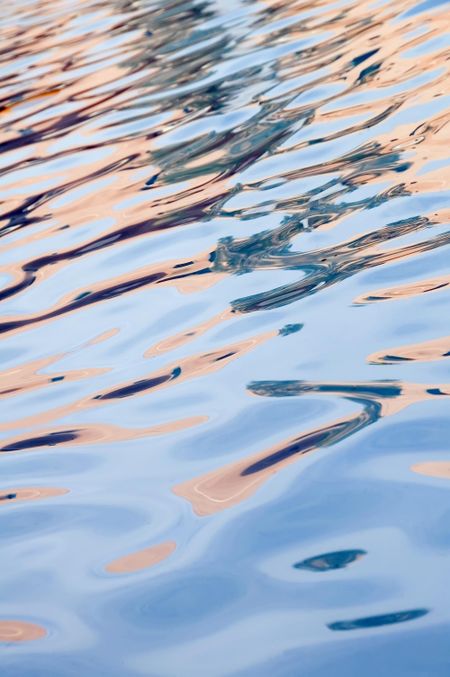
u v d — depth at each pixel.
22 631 1.50
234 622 1.39
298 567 1.46
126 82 5.46
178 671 1.32
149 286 2.72
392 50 4.27
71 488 1.87
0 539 1.77
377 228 2.58
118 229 3.26
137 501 1.77
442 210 2.55
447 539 1.43
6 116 5.58
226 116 4.15
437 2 4.84
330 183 3.01
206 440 1.89
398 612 1.31
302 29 5.29
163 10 7.53
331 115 3.67
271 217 2.90
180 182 3.54
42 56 7.13
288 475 1.70
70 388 2.29
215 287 2.57
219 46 5.54
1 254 3.40
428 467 1.61
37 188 4.07
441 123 3.18
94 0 9.44
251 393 2.00
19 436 2.13
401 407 1.78
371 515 1.53
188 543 1.60
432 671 1.20
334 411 1.85
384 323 2.10
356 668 1.24
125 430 2.03
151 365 2.28
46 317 2.74
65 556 1.67
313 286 2.38
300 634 1.33
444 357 1.90
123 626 1.45
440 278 2.21
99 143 4.43
